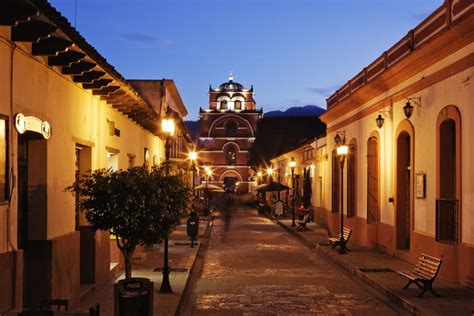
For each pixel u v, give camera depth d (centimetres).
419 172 1622
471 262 1278
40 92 930
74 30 888
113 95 1377
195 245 2277
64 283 1038
